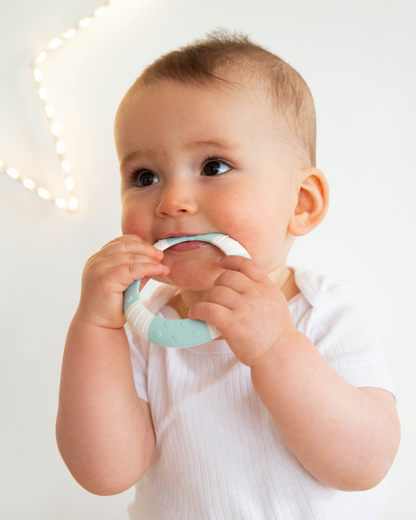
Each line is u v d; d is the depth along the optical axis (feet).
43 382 5.82
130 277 2.37
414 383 5.31
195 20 5.60
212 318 2.17
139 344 3.18
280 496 2.63
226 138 2.60
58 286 5.86
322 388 2.31
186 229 2.56
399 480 5.19
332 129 5.41
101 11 5.58
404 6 5.32
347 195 5.43
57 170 5.83
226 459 2.70
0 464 5.73
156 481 2.94
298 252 5.49
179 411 2.80
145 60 5.67
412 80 5.32
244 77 2.76
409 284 5.38
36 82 5.66
